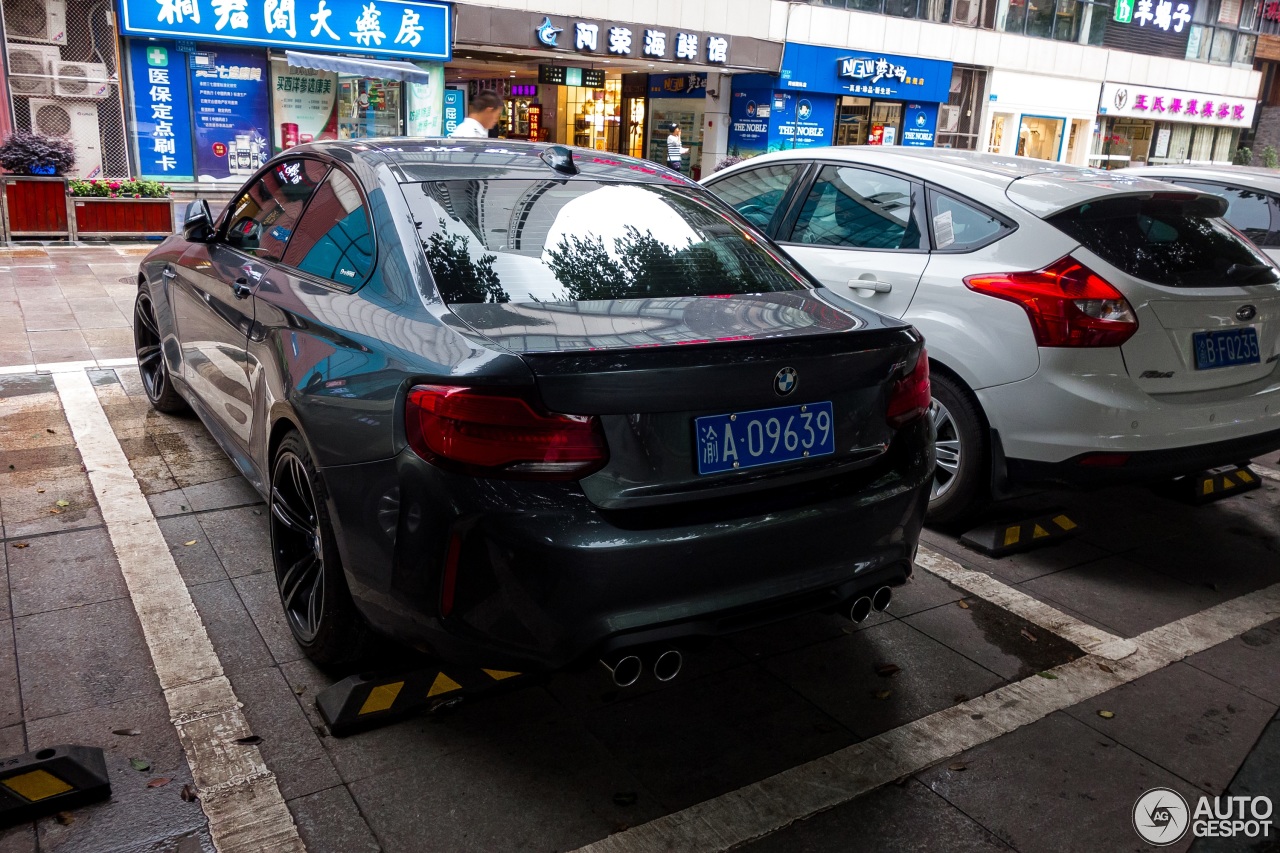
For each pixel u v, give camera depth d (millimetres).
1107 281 3496
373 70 14305
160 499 3932
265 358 2951
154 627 2973
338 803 2287
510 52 17375
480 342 2186
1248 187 5816
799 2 20016
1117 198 3803
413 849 2158
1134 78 26266
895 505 2545
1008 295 3635
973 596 3551
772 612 2379
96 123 13055
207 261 3869
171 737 2482
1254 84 29406
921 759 2576
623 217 2959
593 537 2109
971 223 3932
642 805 2344
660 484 2197
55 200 11688
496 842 2193
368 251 2734
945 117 23328
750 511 2311
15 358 6031
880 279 4109
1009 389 3645
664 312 2486
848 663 3045
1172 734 2750
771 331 2400
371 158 3014
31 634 2912
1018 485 3752
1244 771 2594
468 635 2203
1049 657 3145
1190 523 4402
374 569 2320
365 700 2578
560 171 3127
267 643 2936
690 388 2189
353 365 2420
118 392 5383
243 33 13633
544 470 2094
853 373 2453
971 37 22719
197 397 4074
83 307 7777
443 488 2123
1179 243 3801
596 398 2107
